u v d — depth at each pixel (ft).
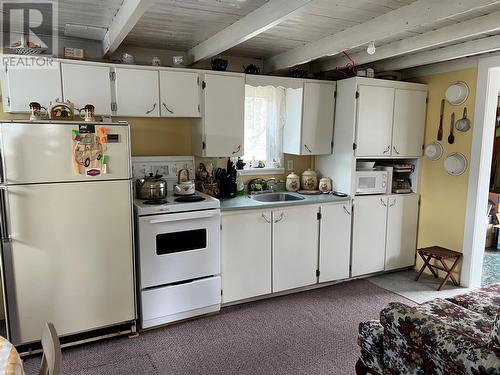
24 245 7.39
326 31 9.33
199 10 7.82
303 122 11.73
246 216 10.07
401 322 5.61
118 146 7.97
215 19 8.38
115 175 8.02
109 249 8.18
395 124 12.05
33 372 7.39
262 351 8.18
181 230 9.01
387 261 12.64
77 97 8.77
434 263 12.69
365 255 12.20
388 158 12.30
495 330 4.52
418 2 7.32
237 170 11.96
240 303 10.49
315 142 12.02
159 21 8.53
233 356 7.98
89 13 7.91
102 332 8.66
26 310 7.60
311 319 9.59
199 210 9.17
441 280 12.26
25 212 7.31
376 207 12.17
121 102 9.23
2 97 8.36
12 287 7.43
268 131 12.57
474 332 5.33
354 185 11.71
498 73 10.70
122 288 8.46
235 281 10.16
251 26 7.94
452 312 6.50
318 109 11.89
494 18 7.74
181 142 11.14
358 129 11.46
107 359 7.85
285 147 12.64
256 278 10.44
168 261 8.96
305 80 11.55
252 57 12.14
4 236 7.22
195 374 7.39
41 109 8.19
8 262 7.32
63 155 7.47
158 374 7.39
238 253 10.09
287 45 10.65
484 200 11.32
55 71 8.50
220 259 9.78
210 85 10.19
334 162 12.32
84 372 7.41
